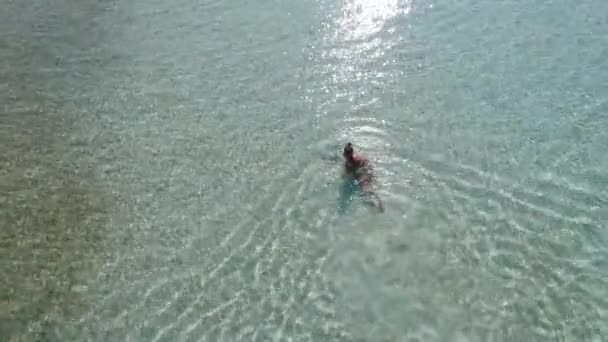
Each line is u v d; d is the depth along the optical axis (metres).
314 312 10.13
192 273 10.90
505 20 17.11
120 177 12.82
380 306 10.18
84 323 10.15
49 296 10.58
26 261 11.17
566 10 17.38
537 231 11.23
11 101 15.09
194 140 13.66
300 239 11.39
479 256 10.87
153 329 10.00
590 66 15.16
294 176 12.65
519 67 15.29
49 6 19.03
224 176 12.77
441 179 12.34
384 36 16.75
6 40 17.47
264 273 10.83
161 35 17.27
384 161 12.80
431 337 9.66
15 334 10.01
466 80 14.97
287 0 18.64
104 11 18.61
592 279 10.35
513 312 9.95
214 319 10.10
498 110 14.00
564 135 13.23
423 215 11.66
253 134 13.73
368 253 11.05
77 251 11.34
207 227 11.74
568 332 9.60
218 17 17.98
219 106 14.58
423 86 14.86
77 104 14.88
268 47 16.53
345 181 12.42
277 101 14.65
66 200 12.34
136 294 10.57
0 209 12.17
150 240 11.52
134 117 14.37
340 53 16.17
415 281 10.55
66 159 13.30
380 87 14.92
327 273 10.76
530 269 10.59
